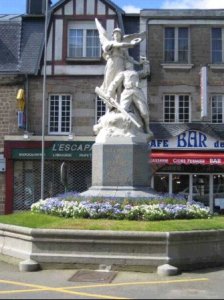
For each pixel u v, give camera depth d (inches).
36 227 415.8
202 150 1006.4
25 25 1076.5
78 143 1002.7
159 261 385.7
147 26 1040.2
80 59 1026.7
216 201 1010.7
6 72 1018.1
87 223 426.0
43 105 955.3
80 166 1013.2
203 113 989.2
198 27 1041.5
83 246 396.8
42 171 912.3
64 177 749.3
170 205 479.2
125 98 536.1
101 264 391.5
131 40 555.2
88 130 1019.9
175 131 1008.9
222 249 430.0
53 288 335.3
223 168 1011.9
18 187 1013.8
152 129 1013.8
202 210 497.0
